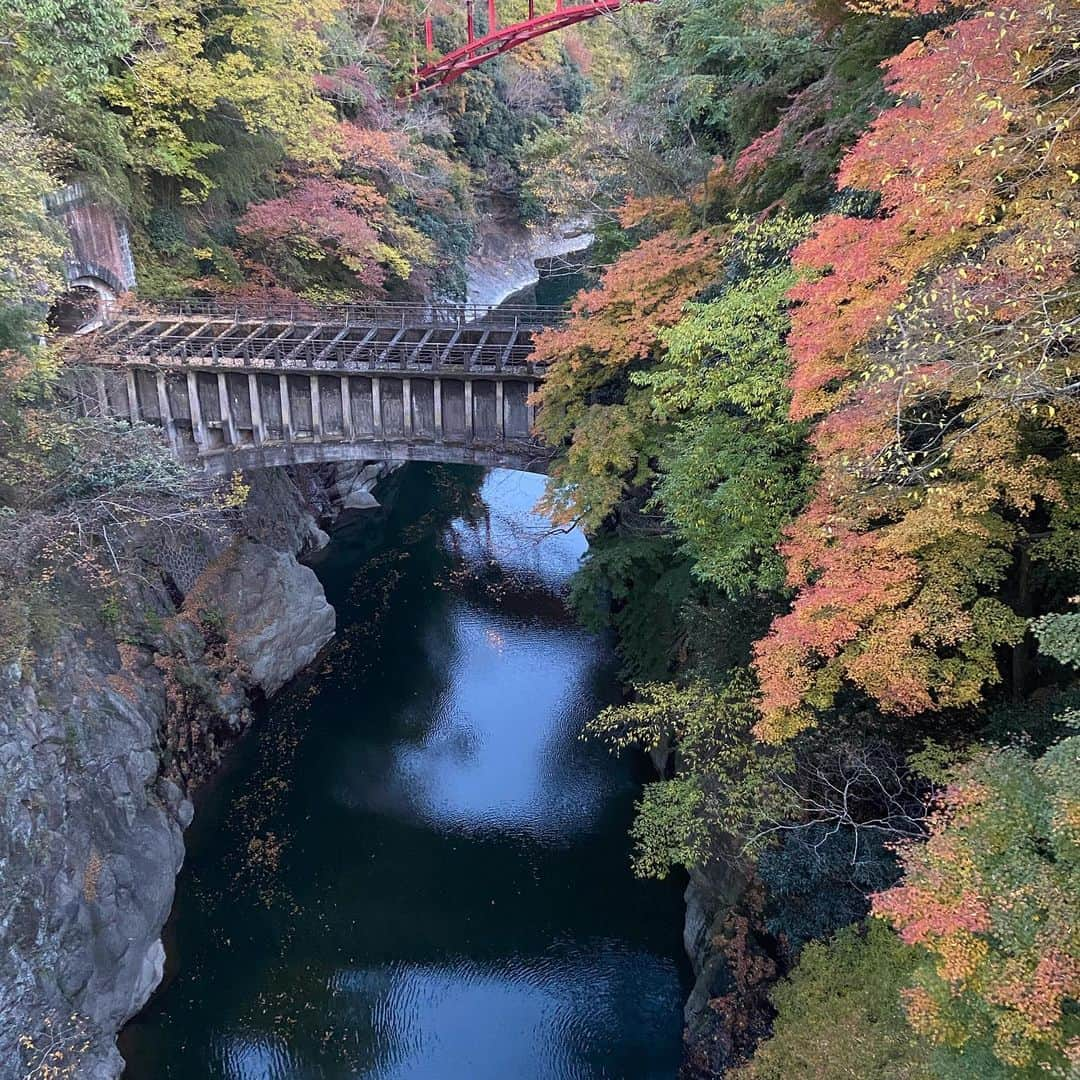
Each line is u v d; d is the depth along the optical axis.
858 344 9.82
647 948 17.28
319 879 19.02
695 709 14.22
